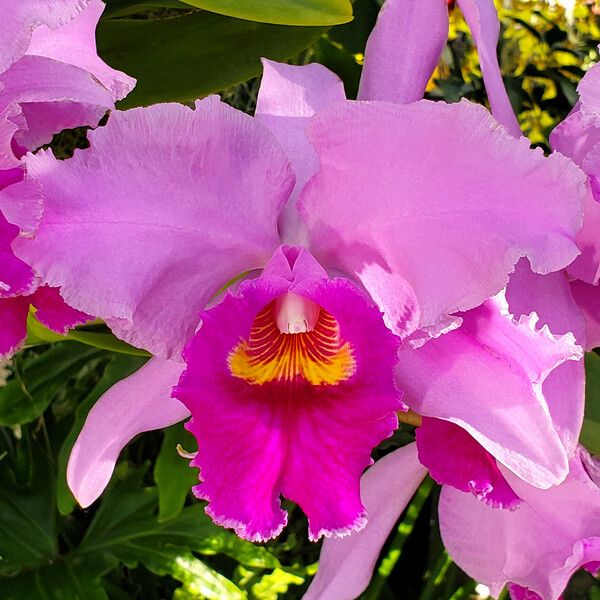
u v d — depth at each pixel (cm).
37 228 21
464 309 24
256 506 24
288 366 26
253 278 26
